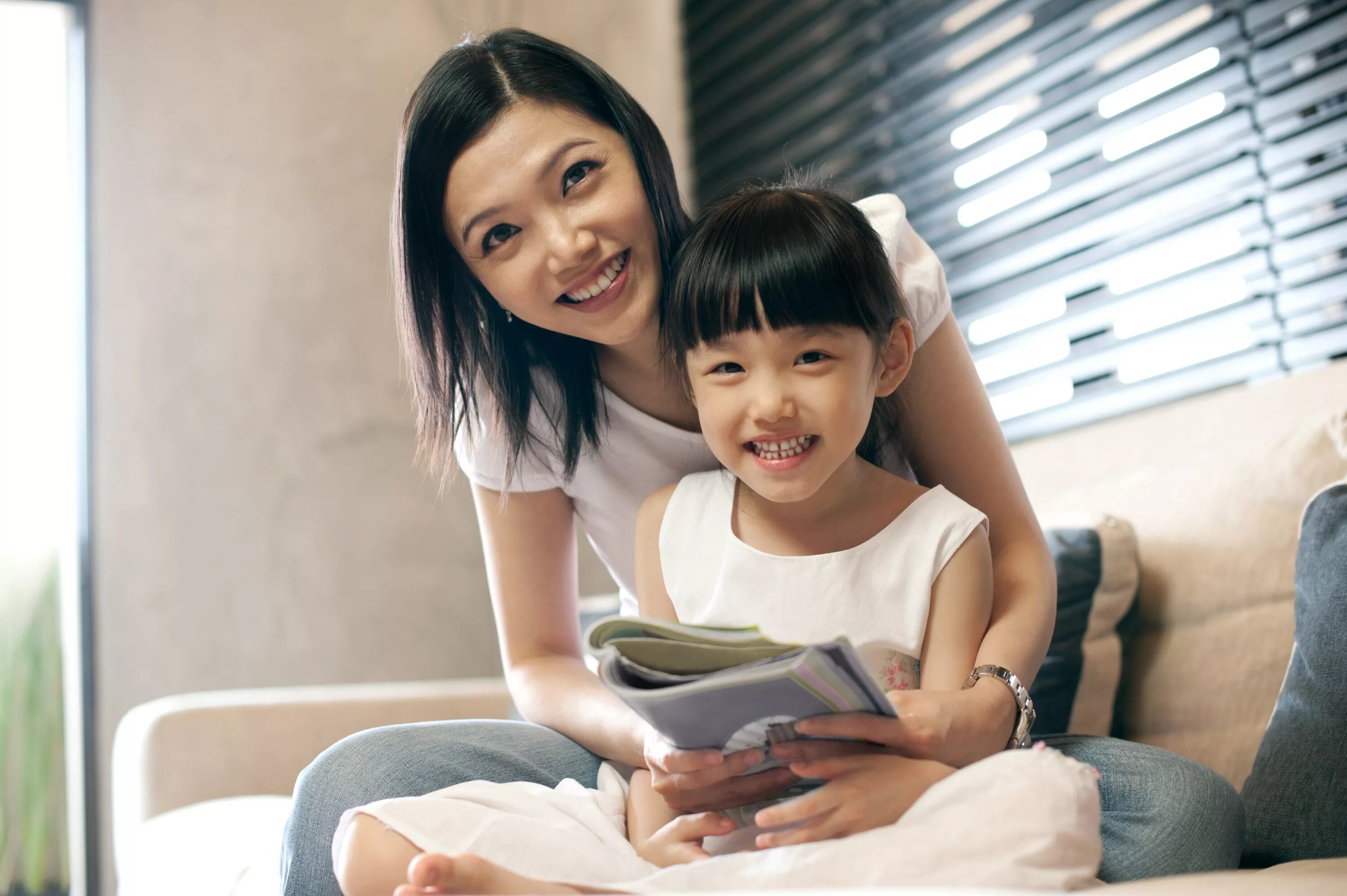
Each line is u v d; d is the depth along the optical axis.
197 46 3.11
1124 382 2.14
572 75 1.17
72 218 3.02
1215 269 2.00
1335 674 1.13
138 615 2.88
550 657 1.37
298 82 3.18
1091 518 1.60
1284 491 1.47
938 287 1.24
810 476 1.03
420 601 3.09
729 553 1.11
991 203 2.40
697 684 0.81
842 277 1.02
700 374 1.06
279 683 2.94
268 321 3.07
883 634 1.06
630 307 1.16
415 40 3.29
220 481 2.97
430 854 0.81
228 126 3.11
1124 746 1.04
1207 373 1.99
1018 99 2.36
